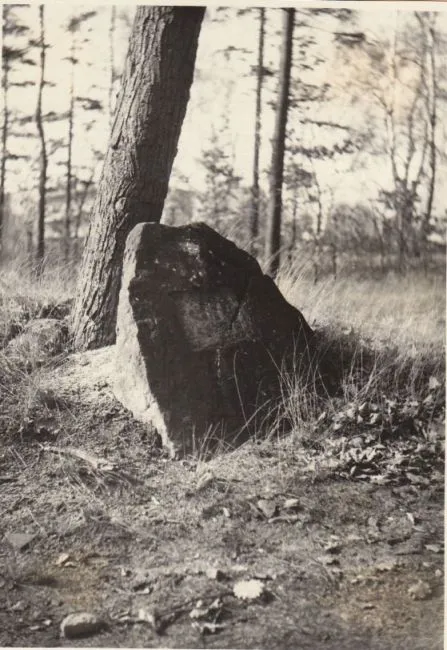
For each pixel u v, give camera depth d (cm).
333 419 411
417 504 364
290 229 928
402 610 298
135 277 408
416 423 418
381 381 447
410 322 552
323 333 486
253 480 370
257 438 399
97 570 312
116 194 462
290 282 584
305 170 903
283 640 280
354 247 894
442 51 816
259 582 305
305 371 432
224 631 283
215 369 407
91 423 398
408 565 322
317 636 283
